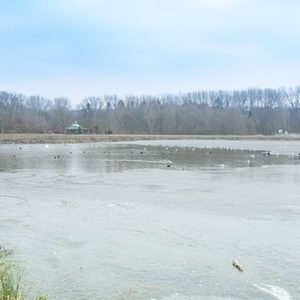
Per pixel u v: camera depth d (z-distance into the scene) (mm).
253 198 20859
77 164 40562
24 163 41562
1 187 24875
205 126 158500
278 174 31672
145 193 22547
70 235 13992
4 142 91562
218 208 18344
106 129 150750
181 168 36594
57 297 9359
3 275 8906
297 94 195750
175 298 9328
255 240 13328
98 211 17734
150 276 10539
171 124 158125
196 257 11828
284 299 9219
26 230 14609
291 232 14266
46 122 148500
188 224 15406
